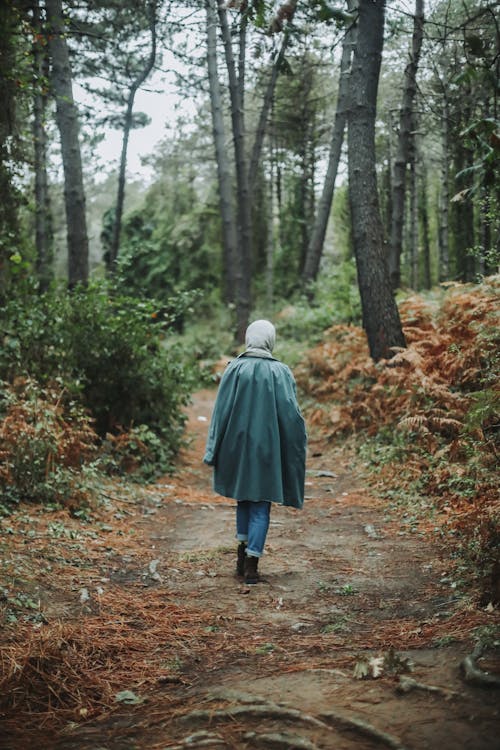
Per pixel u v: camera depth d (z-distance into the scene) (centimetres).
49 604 368
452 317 881
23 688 275
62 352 725
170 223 3169
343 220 2928
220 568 461
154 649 324
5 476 552
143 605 383
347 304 1491
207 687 280
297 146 2689
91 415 799
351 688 263
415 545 486
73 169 1112
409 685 255
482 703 238
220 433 446
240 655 316
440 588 390
